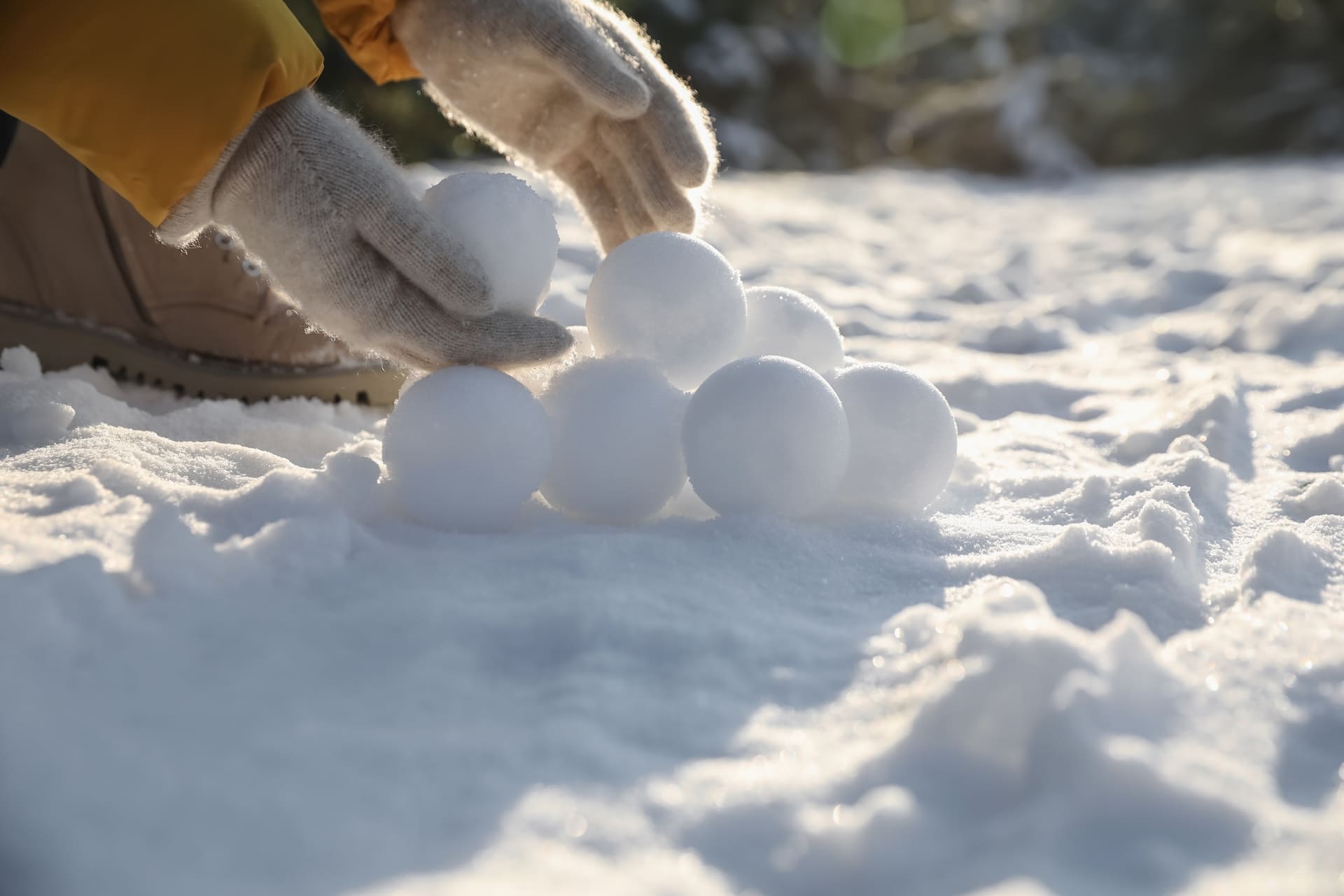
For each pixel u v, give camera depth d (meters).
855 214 2.69
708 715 0.50
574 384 0.67
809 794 0.46
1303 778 0.47
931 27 6.88
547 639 0.54
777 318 0.76
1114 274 1.85
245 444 0.81
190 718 0.48
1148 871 0.42
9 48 0.64
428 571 0.59
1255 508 0.76
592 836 0.44
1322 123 6.35
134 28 0.63
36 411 0.76
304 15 3.24
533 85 0.76
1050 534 0.69
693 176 0.73
